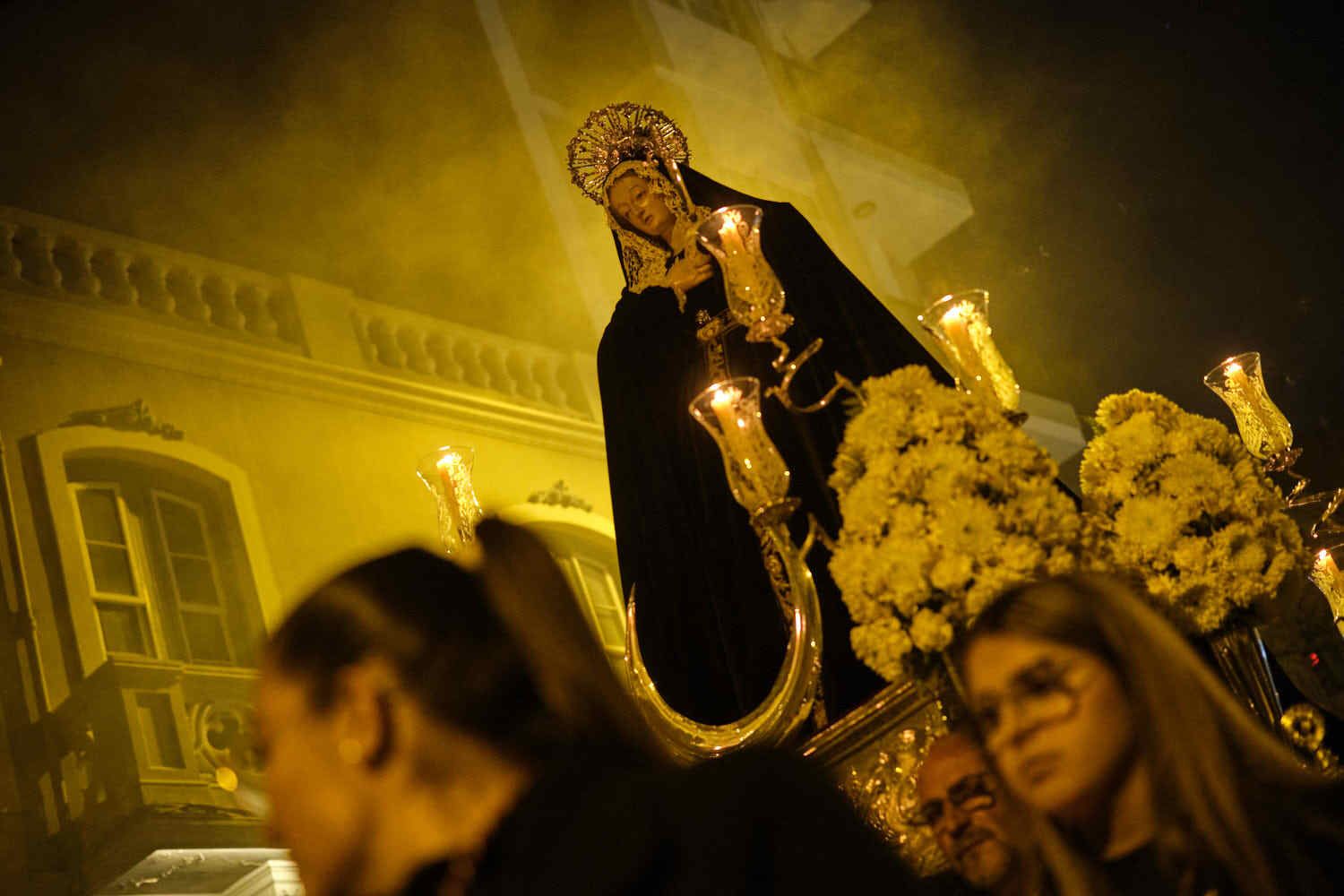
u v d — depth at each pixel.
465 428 11.99
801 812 1.08
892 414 2.68
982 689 1.89
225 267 11.10
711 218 3.15
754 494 2.89
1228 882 1.70
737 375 3.74
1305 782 1.79
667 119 4.24
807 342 3.71
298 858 1.10
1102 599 1.87
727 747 3.02
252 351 10.80
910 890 1.08
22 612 8.84
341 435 11.12
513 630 1.15
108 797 8.53
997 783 2.22
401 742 1.10
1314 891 1.68
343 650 1.11
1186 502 2.75
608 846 1.04
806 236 3.92
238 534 10.07
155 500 10.00
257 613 9.83
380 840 1.09
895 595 2.54
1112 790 1.80
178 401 10.31
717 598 3.61
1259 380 3.67
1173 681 1.80
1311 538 3.87
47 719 8.62
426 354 12.05
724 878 1.02
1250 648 2.77
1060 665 1.83
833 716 3.27
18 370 9.58
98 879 8.36
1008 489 2.60
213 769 8.92
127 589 9.53
